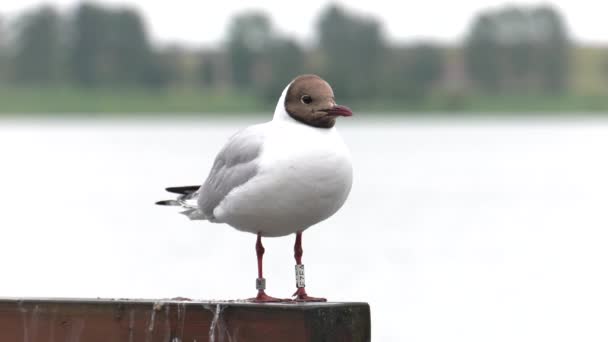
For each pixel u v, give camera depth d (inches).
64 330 302.8
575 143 2055.9
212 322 288.4
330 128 303.7
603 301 639.1
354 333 288.8
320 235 834.8
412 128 2999.5
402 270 708.7
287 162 295.6
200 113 3380.9
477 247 790.5
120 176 1315.2
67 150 1871.3
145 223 899.4
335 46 3366.1
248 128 315.6
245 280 661.3
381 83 3368.6
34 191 1150.3
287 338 280.7
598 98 3405.5
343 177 299.4
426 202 1047.0
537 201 1055.6
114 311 298.0
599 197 1077.1
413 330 582.6
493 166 1489.9
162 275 676.1
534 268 719.1
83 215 950.4
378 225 889.5
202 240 805.9
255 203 302.0
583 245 802.2
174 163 1502.2
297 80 304.3
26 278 669.3
